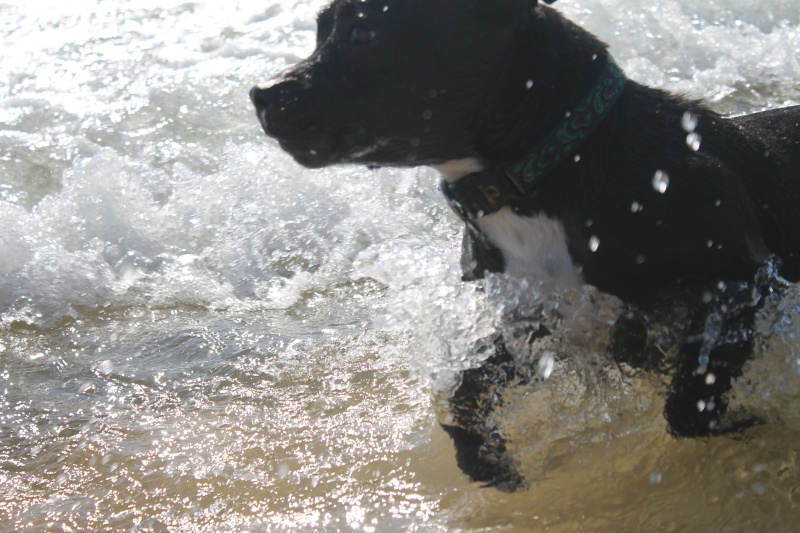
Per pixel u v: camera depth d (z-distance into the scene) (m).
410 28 3.21
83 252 5.48
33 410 4.30
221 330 4.85
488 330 3.81
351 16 3.27
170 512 3.60
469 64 3.24
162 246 5.56
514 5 3.24
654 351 3.59
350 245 5.47
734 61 7.36
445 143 3.32
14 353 4.79
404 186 5.87
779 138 3.91
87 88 6.91
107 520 3.59
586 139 3.34
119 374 4.54
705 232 3.26
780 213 3.71
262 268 5.38
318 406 4.18
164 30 7.71
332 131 3.27
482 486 3.58
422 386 4.18
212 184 5.95
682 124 3.49
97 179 5.92
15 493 3.77
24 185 6.06
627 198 3.29
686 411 3.45
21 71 7.14
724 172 3.41
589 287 3.49
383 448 3.85
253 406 4.23
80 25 7.85
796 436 3.60
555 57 3.33
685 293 3.38
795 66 7.30
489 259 3.74
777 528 3.24
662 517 3.35
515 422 3.74
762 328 3.52
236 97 6.73
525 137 3.31
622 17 7.80
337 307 5.01
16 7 8.20
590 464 3.61
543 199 3.40
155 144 6.29
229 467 3.82
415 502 3.56
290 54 7.26
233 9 8.04
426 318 4.40
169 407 4.27
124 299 5.21
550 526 3.38
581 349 3.72
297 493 3.65
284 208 5.72
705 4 8.01
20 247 5.46
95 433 4.12
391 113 3.26
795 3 8.05
